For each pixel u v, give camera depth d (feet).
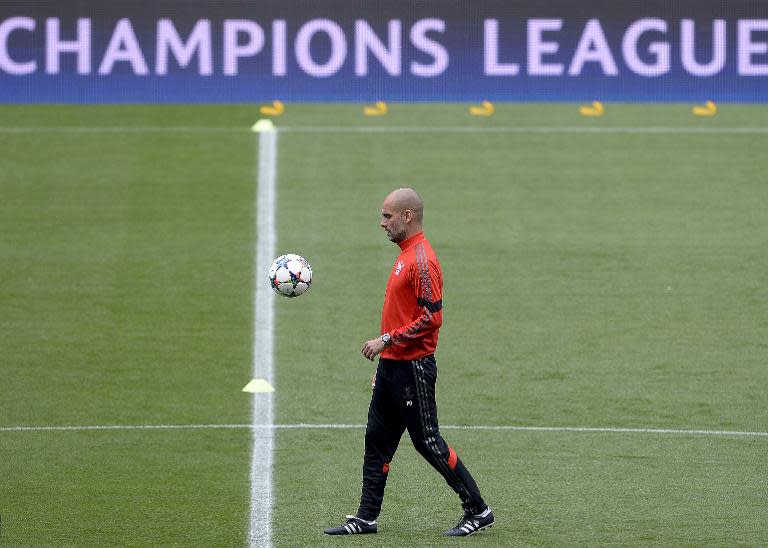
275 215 211.41
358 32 271.49
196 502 110.73
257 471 119.96
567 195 220.84
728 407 141.59
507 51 271.69
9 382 148.97
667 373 153.17
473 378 151.74
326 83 271.49
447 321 171.73
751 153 241.35
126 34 269.23
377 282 186.19
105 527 103.91
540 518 106.93
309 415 138.62
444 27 271.90
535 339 165.48
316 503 110.73
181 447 127.44
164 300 178.29
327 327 169.58
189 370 153.69
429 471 120.57
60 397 144.05
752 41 271.49
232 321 171.22
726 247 198.59
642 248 198.39
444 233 204.13
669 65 271.90
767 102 272.31
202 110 266.36
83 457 124.16
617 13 272.10
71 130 251.60
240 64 270.46
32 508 108.88
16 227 204.95
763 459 124.16
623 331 168.14
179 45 269.64
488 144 246.47
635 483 116.88
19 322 169.37
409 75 271.49
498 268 190.90
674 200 218.79
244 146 244.01
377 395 101.96
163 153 239.71
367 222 209.46
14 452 125.49
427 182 226.58
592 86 272.10
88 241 199.52
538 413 139.74
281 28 270.67
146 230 204.44
